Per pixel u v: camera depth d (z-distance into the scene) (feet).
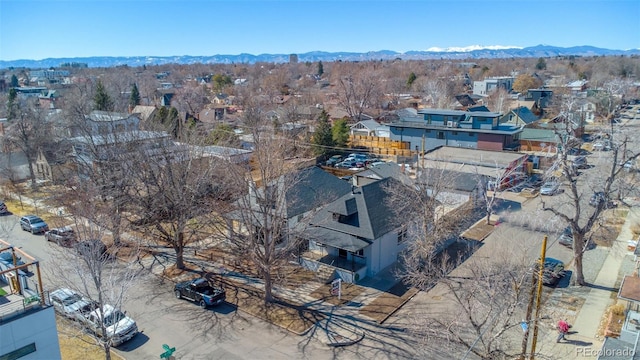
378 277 104.06
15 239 129.39
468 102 355.15
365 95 315.37
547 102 336.08
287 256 100.32
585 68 554.87
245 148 212.02
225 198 120.16
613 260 108.78
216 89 504.02
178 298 96.12
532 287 62.69
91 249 73.00
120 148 119.55
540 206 145.89
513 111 249.34
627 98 316.60
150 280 104.27
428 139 225.56
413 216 107.96
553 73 566.77
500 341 75.41
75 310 83.35
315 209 107.76
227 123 266.16
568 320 83.92
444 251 115.96
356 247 100.48
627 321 74.54
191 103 355.97
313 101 375.66
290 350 77.30
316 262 107.04
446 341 71.26
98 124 146.61
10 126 209.46
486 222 136.36
